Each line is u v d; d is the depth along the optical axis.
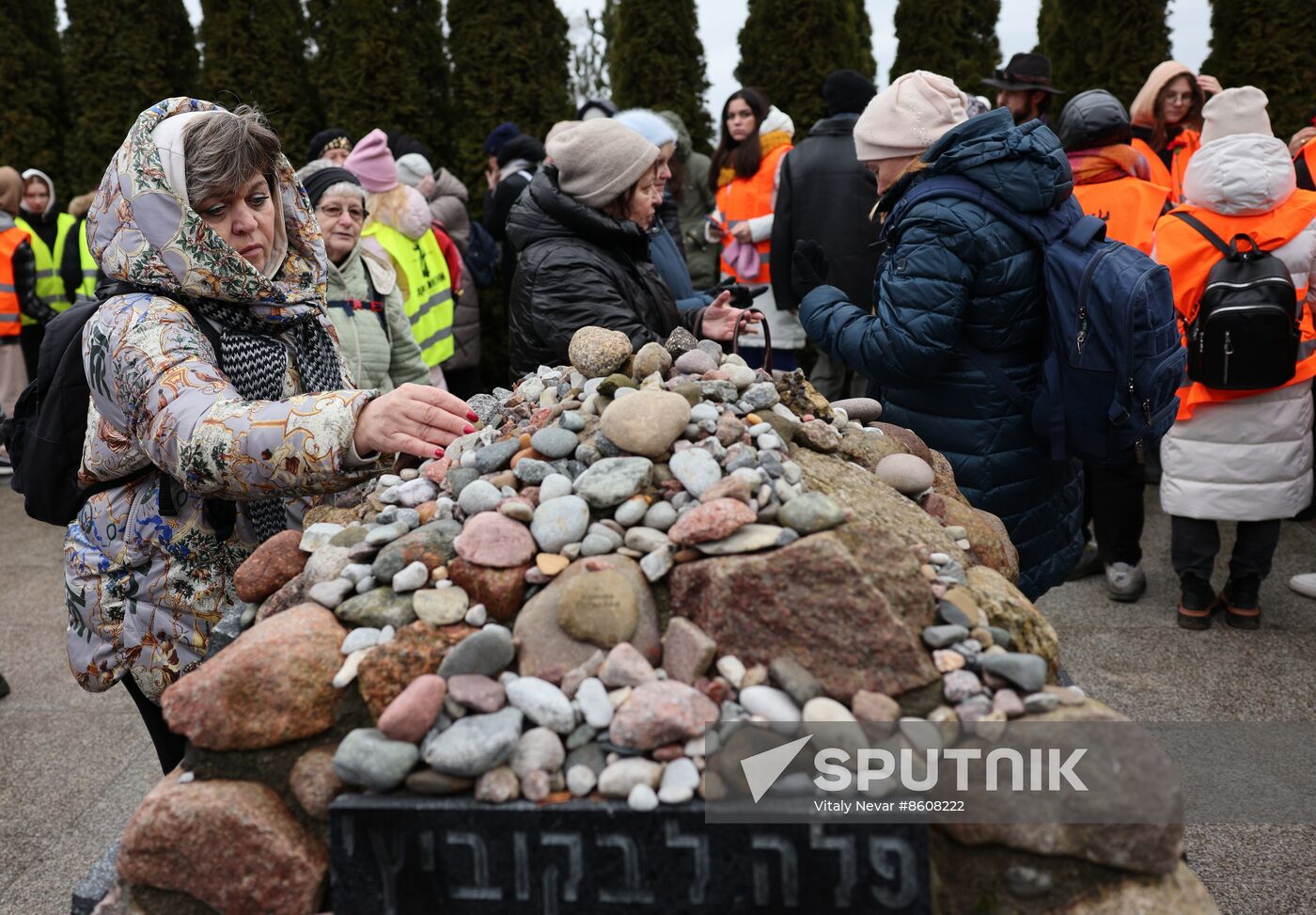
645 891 1.08
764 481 1.40
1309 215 3.22
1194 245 3.25
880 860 1.05
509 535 1.37
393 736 1.13
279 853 1.13
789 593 1.23
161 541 1.61
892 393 2.44
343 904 1.11
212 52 6.93
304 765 1.19
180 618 1.63
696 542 1.29
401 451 1.41
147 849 1.15
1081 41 6.49
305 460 1.36
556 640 1.26
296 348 1.77
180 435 1.40
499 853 1.09
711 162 5.30
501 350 6.86
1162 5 6.27
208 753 1.21
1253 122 3.60
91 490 1.65
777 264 4.61
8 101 7.64
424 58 6.92
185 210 1.54
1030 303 2.23
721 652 1.23
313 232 1.85
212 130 1.58
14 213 6.02
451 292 4.84
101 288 1.68
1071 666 3.28
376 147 4.11
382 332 3.12
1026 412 2.29
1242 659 3.27
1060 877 1.09
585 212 2.39
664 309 2.52
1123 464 2.23
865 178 4.45
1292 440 3.30
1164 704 2.99
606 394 1.68
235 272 1.58
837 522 1.30
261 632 1.28
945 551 1.49
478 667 1.21
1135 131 4.65
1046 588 2.44
